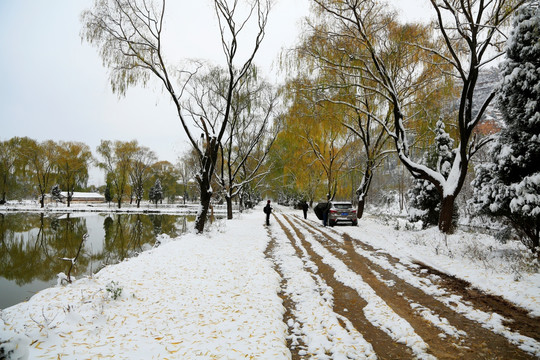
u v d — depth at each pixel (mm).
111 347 3908
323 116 18719
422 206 17297
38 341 3902
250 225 20750
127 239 23297
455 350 4031
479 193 9734
